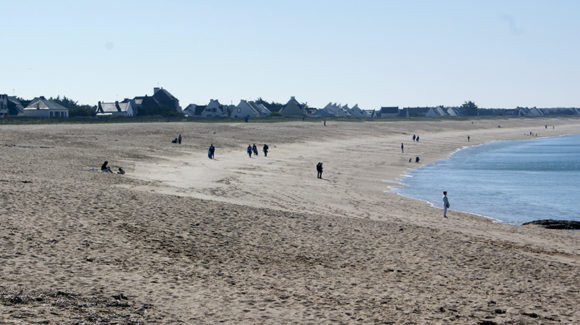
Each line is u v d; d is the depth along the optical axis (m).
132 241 17.91
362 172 56.75
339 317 12.66
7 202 21.52
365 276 16.52
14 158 41.22
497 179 56.06
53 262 14.74
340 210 30.64
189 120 130.12
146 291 13.35
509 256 20.41
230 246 18.78
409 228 24.86
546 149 108.50
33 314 10.79
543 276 17.81
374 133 127.38
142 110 158.00
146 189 30.89
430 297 14.70
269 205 29.88
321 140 98.00
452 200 41.41
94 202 23.33
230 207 26.00
